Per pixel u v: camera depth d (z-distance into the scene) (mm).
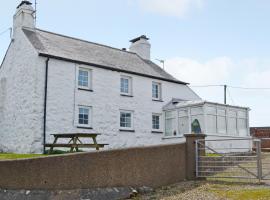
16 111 20156
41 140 18281
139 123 22812
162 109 24312
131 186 12234
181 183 13211
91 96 20656
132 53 27250
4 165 10883
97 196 11258
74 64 20188
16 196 10586
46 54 18938
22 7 21234
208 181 13133
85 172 11445
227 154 14914
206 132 21141
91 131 20250
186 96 26109
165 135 24062
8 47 22109
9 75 21641
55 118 18938
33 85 18766
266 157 17734
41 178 10891
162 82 24703
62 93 19422
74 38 24000
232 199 10078
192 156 13930
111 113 21422
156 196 11492
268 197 9961
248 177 12641
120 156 12195
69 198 10883
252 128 29672
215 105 22047
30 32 21141
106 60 22719
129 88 22984
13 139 20109
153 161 12984
